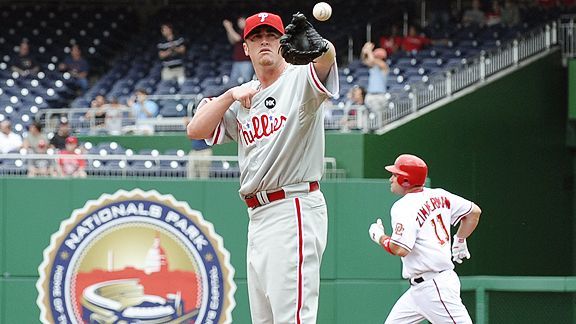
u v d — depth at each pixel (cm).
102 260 3164
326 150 4897
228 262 3150
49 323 3169
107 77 6712
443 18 6750
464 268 5306
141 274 3161
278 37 1784
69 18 7531
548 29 5744
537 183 5612
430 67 6003
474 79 5400
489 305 3312
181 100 5978
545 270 5681
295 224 1789
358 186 3169
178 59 6431
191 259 3161
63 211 3169
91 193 3166
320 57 1669
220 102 1808
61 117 6053
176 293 3155
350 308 3169
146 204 3161
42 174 4341
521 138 5531
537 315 3309
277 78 1803
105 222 3166
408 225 2688
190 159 4047
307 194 1805
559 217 5694
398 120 5078
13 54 7075
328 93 1703
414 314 2794
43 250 3169
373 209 3166
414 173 2720
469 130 5312
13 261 3169
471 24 6588
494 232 5444
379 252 3161
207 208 3158
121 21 7562
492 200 5419
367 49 5416
